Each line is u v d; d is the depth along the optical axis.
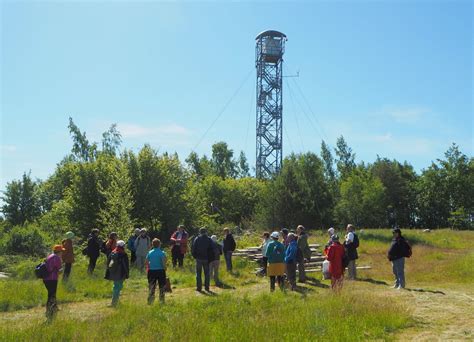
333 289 13.14
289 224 40.75
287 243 15.88
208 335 8.77
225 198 55.09
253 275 18.78
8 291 14.33
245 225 44.47
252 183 55.84
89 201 34.34
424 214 68.31
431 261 21.59
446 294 13.55
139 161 35.50
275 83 54.47
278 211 41.03
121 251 12.92
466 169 64.06
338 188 50.81
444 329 9.62
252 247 25.75
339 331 8.97
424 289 14.64
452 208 65.50
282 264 14.46
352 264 17.30
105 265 20.39
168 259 22.19
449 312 11.15
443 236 34.00
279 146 54.53
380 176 68.56
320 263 20.89
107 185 33.97
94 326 9.61
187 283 16.72
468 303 12.20
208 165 79.00
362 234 33.03
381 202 49.97
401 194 68.94
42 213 56.69
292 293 13.86
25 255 31.22
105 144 64.00
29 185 58.25
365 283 16.17
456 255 23.30
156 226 35.47
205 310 10.99
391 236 31.98
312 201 41.19
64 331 9.25
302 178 42.19
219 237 35.31
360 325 9.46
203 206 38.88
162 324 9.60
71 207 34.62
